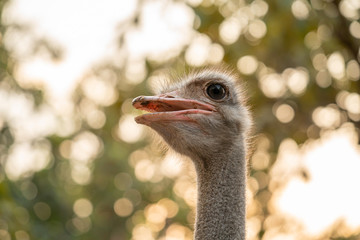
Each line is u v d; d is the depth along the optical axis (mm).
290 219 13961
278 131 13930
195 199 7098
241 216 6754
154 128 6855
